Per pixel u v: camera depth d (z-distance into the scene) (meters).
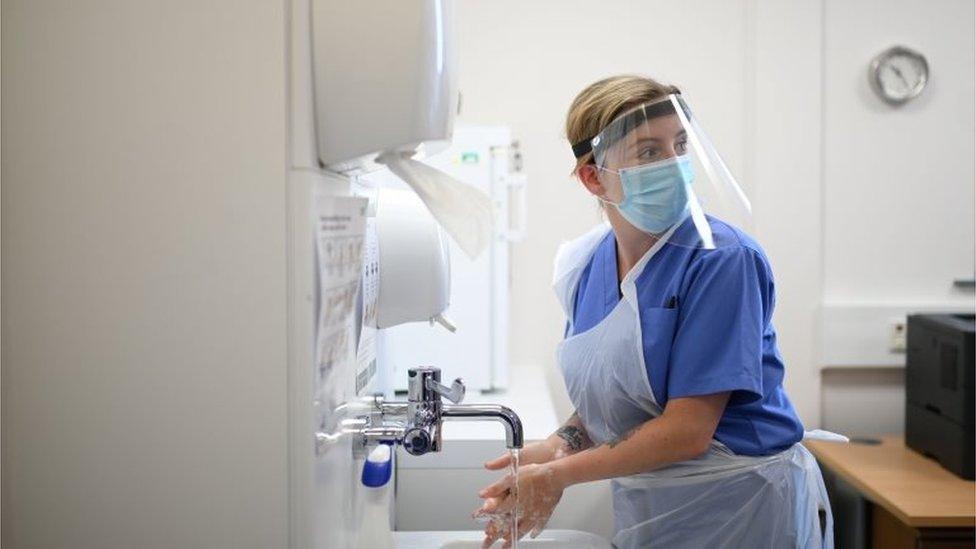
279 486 0.77
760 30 2.52
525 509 1.17
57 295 0.76
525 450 1.36
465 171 2.06
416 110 0.77
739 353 1.16
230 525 0.77
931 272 2.59
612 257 1.38
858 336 2.56
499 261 2.11
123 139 0.75
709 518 1.29
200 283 0.76
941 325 2.12
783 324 2.58
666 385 1.25
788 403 1.35
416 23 0.77
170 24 0.74
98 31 0.74
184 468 0.77
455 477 1.68
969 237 2.59
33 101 0.75
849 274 2.60
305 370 0.76
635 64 2.57
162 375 0.76
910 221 2.60
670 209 1.21
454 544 1.30
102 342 0.76
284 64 0.74
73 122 0.75
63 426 0.77
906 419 2.34
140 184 0.75
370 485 1.00
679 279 1.22
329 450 0.85
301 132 0.75
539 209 2.61
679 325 1.23
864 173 2.58
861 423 2.61
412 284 1.21
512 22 2.57
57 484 0.77
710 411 1.18
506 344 2.15
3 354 0.76
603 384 1.31
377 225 1.21
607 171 1.23
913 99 2.56
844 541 2.41
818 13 2.51
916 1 2.54
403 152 0.88
